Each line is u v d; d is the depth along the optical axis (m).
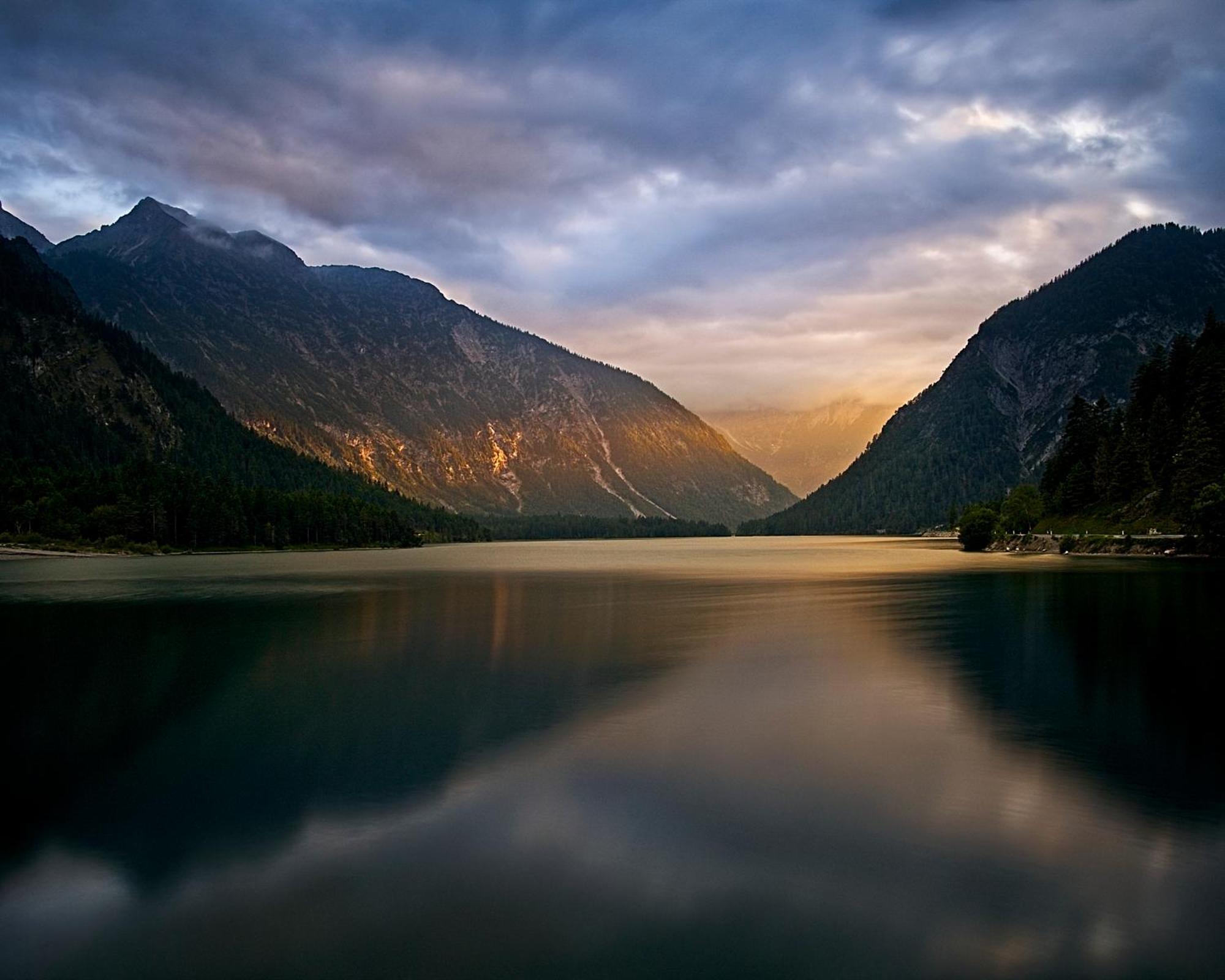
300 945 16.12
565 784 24.73
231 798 23.94
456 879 18.70
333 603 76.75
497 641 52.91
